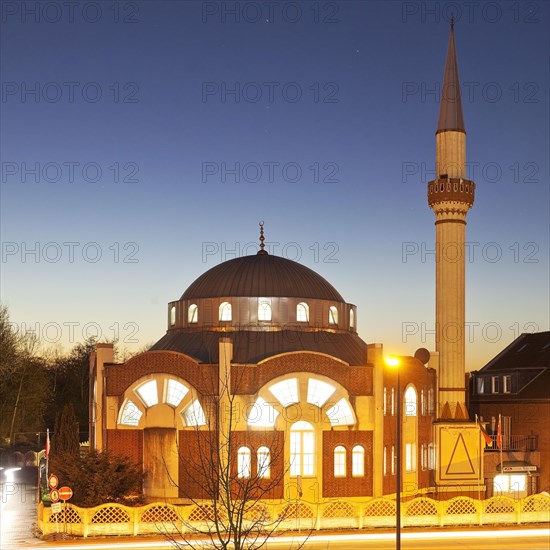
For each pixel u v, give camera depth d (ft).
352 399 191.62
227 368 185.37
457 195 228.84
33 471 284.82
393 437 199.21
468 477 214.07
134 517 147.54
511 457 229.66
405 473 203.10
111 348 208.54
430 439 215.51
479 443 216.13
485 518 163.02
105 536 145.89
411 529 157.07
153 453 187.11
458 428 215.51
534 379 249.14
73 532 146.72
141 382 191.83
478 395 262.67
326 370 190.70
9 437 348.38
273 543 140.56
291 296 215.31
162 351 191.42
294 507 155.02
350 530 155.33
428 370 221.46
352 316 229.45
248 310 213.25
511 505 166.61
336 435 189.47
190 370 188.65
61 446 221.46
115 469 166.09
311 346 208.33
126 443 192.13
